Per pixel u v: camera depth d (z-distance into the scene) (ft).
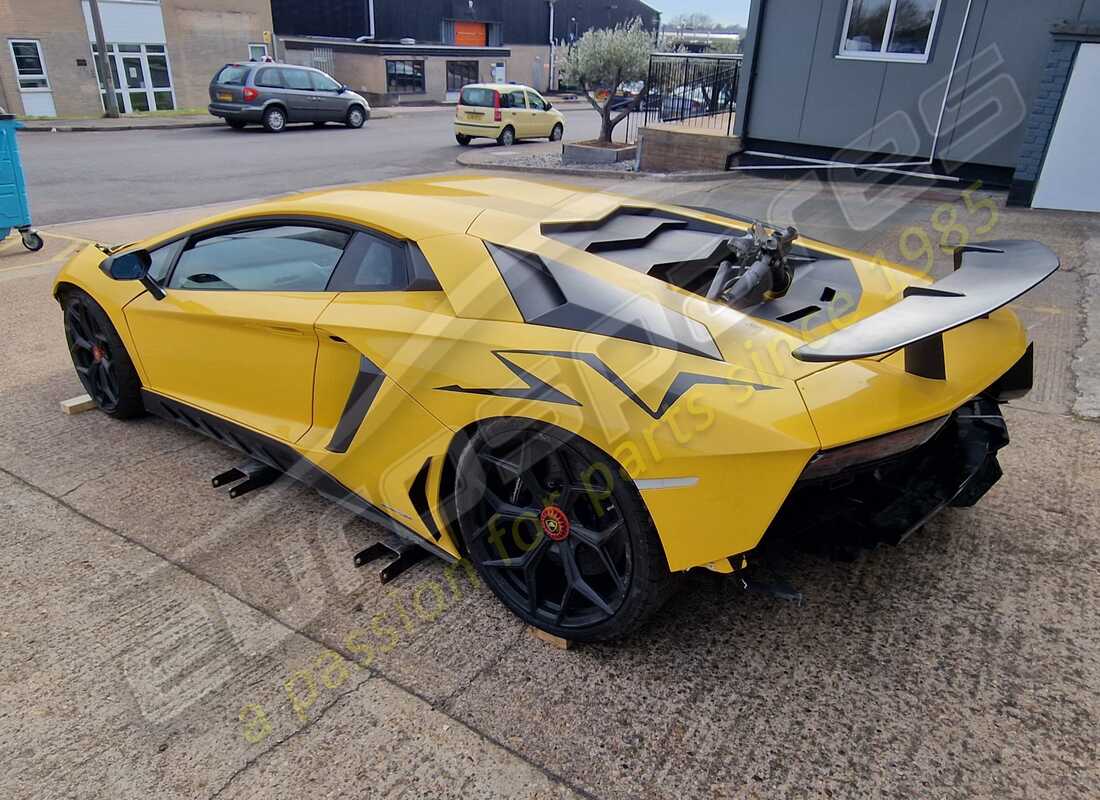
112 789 5.92
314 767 6.10
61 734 6.43
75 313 11.94
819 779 5.93
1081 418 11.71
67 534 9.21
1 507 9.77
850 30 32.37
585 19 163.63
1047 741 6.23
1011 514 9.36
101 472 10.66
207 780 6.00
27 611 7.89
